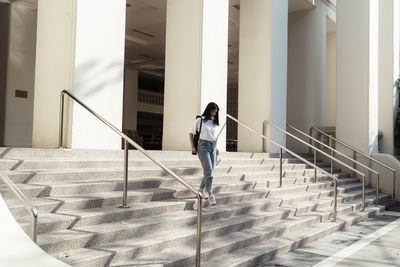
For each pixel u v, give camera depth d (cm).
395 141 1512
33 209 286
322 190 961
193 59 911
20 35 1130
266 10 1167
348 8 1388
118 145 711
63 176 515
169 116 943
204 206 606
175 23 941
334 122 1777
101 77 682
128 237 433
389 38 1506
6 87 1099
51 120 659
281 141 1195
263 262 493
